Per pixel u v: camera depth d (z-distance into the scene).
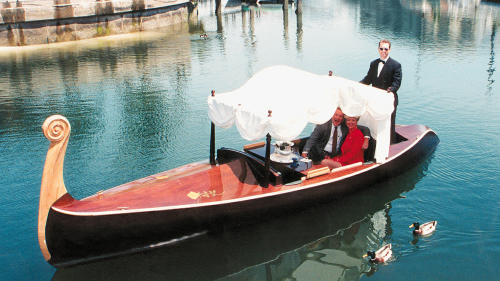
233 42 22.20
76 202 5.50
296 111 5.76
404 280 5.33
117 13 25.59
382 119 6.86
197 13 33.66
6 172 8.27
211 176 6.47
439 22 26.89
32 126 10.87
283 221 6.45
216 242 6.13
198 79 15.09
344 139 7.19
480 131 9.58
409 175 7.75
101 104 12.52
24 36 21.92
